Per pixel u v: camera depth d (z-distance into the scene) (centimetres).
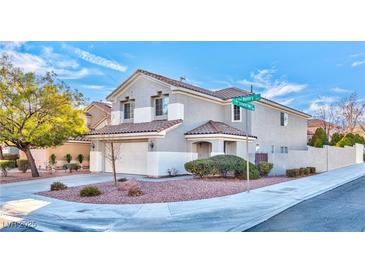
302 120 3375
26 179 2000
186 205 1080
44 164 2798
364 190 1488
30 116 1977
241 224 850
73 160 2986
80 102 2209
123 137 2112
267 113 2669
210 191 1327
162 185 1473
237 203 1112
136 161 2191
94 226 852
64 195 1320
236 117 2488
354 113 4375
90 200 1191
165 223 867
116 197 1224
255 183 1627
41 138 2028
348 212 987
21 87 1947
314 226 829
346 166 3092
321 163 2591
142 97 2308
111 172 2347
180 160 2097
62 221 906
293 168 2297
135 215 955
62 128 2078
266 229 805
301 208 1048
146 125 2155
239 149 2264
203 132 2069
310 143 3706
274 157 2302
